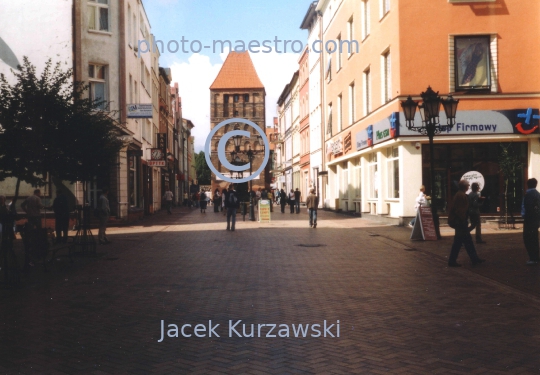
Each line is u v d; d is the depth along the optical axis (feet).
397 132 74.79
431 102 55.16
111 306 26.71
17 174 46.14
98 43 89.30
